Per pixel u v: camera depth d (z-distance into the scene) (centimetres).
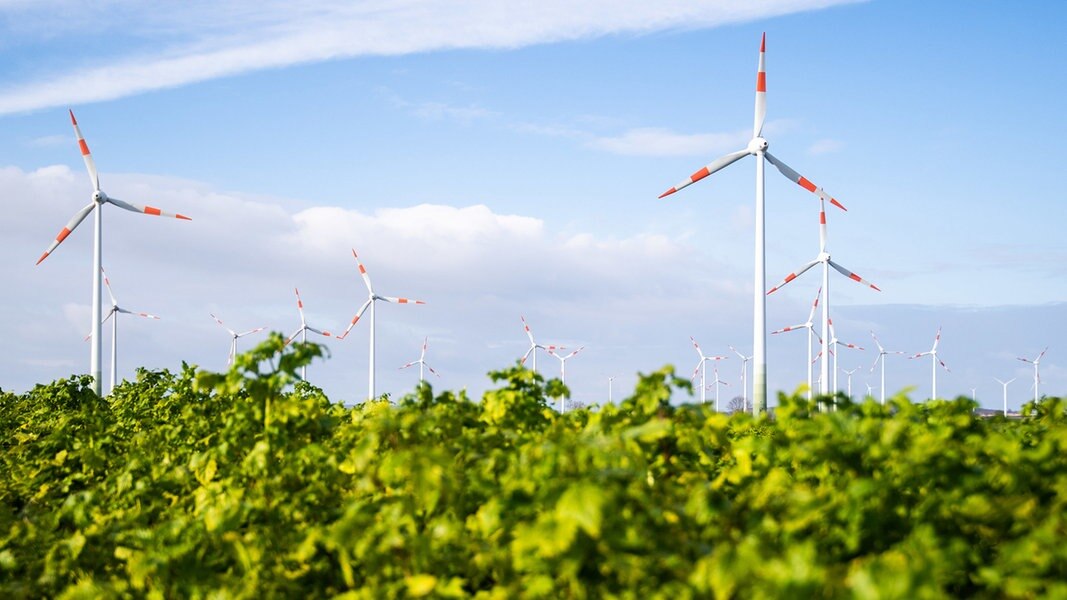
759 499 614
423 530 640
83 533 793
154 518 866
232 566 687
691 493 610
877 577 391
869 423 607
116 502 878
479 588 608
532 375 849
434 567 584
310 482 799
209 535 682
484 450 734
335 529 596
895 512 557
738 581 431
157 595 652
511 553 555
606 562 508
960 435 657
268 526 726
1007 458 608
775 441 669
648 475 661
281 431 822
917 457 573
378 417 772
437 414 741
